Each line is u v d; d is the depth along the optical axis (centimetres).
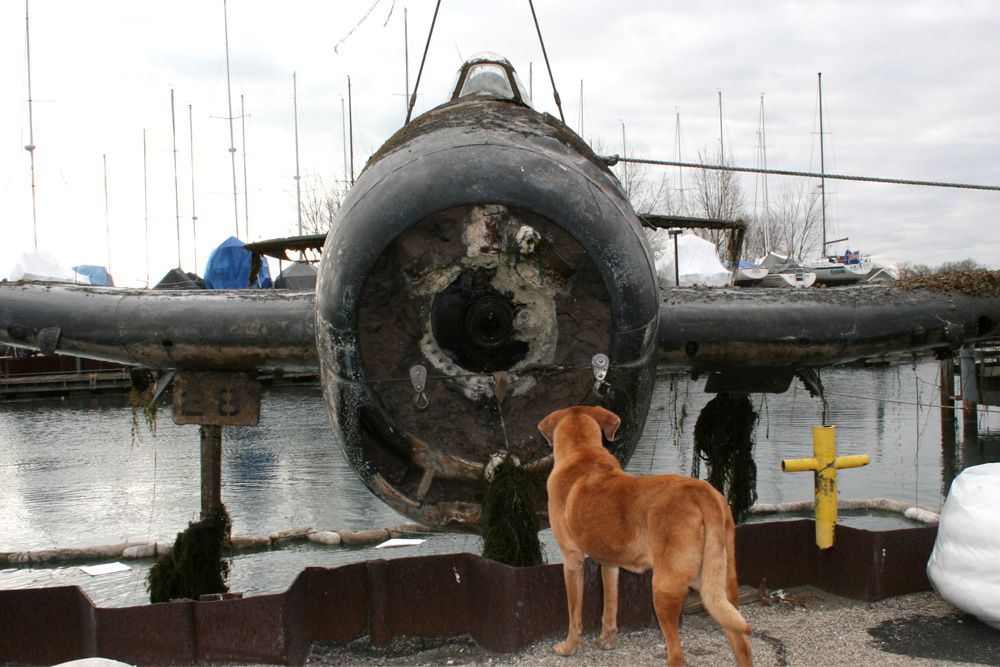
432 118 546
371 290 473
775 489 1216
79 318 607
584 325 486
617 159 641
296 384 3672
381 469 494
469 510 493
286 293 609
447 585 496
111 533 1048
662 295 613
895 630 465
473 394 487
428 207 446
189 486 1373
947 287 636
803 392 2794
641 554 374
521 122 519
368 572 489
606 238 458
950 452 1614
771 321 602
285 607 449
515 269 468
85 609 468
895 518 1034
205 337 589
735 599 365
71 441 2050
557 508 420
